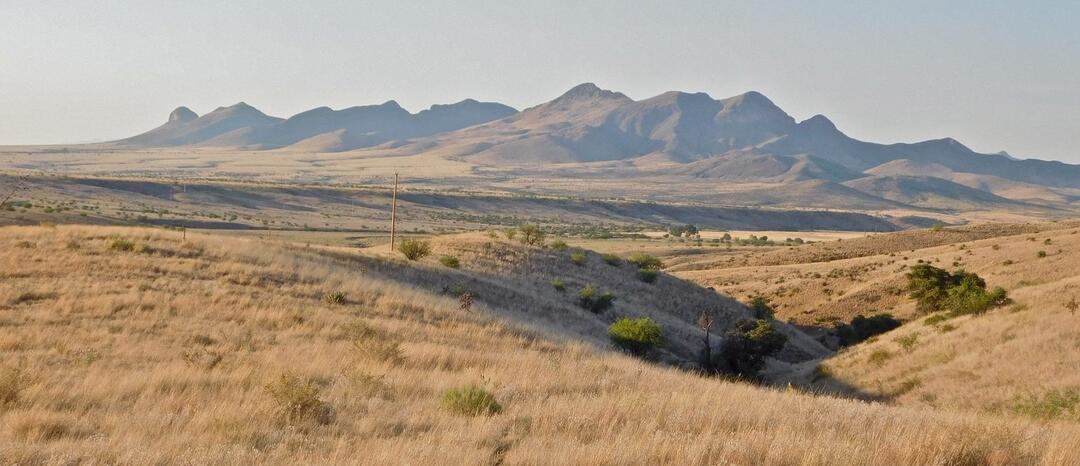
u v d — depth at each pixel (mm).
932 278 65625
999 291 41219
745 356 48125
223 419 10680
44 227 42500
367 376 15055
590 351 31125
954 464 8906
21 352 17688
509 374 17656
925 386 30047
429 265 57969
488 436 9930
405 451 8812
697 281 115938
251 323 25750
